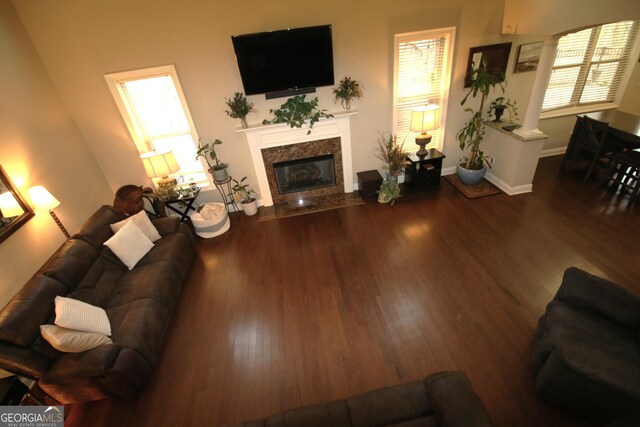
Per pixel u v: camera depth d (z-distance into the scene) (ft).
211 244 12.96
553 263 9.88
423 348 7.84
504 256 10.39
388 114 13.80
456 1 11.72
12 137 9.39
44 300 7.48
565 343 5.49
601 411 5.63
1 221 8.52
